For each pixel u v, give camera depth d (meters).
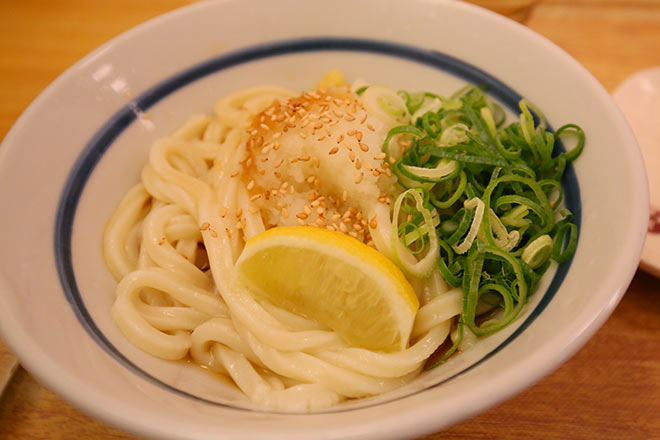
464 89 0.31
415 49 0.31
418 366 0.25
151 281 0.27
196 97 0.32
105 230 0.28
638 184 0.24
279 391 0.25
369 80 0.33
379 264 0.24
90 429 0.25
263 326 0.26
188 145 0.31
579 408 0.26
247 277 0.26
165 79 0.31
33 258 0.25
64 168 0.27
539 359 0.21
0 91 0.37
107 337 0.25
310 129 0.28
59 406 0.26
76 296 0.25
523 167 0.27
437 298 0.26
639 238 0.22
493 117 0.30
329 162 0.27
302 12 0.32
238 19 0.31
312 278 0.25
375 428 0.20
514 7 0.39
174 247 0.29
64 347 0.22
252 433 0.20
